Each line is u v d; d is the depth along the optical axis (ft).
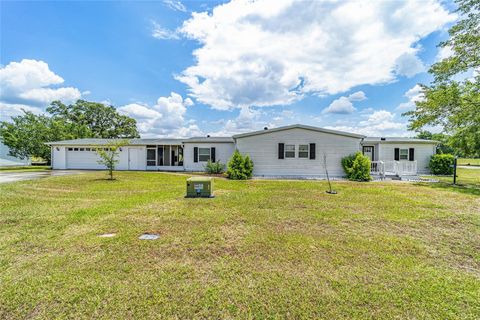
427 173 54.29
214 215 17.07
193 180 24.32
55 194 25.64
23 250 10.77
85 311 6.59
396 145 54.60
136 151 61.52
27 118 76.28
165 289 7.69
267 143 46.62
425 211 18.75
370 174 43.96
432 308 6.82
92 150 62.28
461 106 37.29
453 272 9.06
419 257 10.38
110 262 9.59
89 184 33.53
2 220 15.51
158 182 36.99
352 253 10.69
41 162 83.46
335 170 45.47
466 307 6.89
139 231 13.47
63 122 89.04
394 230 14.10
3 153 72.33
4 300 7.06
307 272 8.91
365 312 6.62
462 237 12.96
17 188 28.81
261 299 7.20
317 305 6.93
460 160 121.80
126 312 6.57
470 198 24.53
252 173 46.11
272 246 11.44
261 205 20.48
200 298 7.23
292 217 16.72
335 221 15.87
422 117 42.01
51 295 7.32
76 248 11.00
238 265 9.45
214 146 56.75
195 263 9.61
